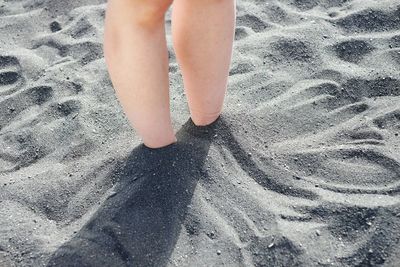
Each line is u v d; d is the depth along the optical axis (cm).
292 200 182
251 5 286
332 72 235
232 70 241
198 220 176
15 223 182
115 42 161
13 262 171
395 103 217
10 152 214
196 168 189
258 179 189
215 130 200
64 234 178
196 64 177
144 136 188
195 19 167
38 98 240
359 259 164
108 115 223
